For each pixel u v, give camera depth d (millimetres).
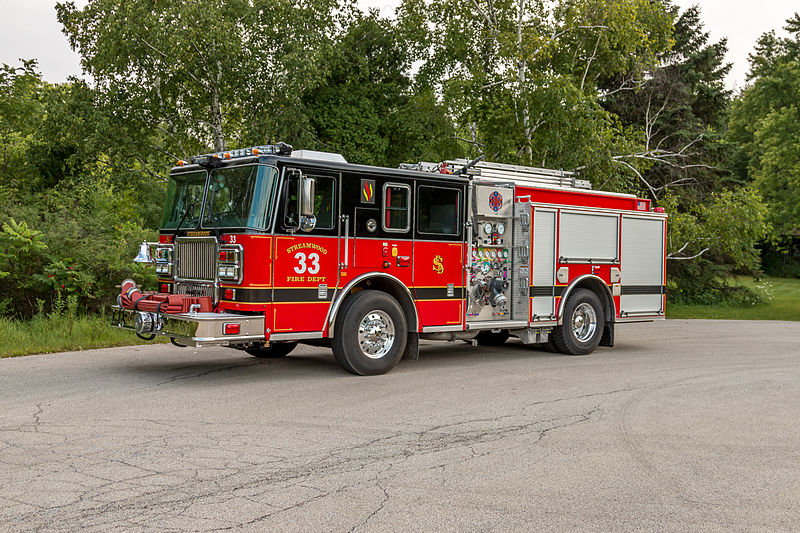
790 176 41781
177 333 8031
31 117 21438
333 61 21469
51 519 4078
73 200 17219
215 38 18562
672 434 6316
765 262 53969
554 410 7230
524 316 10859
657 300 12773
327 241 8648
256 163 8234
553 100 18266
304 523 4090
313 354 11055
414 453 5598
